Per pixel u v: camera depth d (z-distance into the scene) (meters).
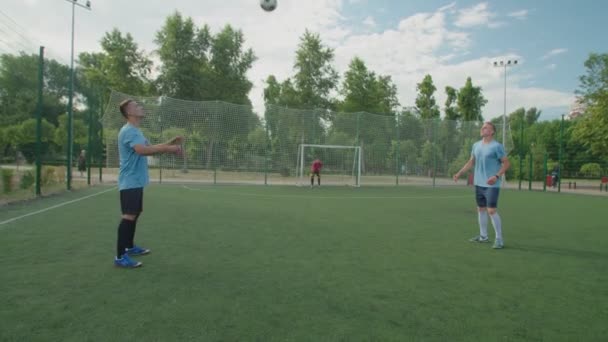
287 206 9.84
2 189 10.25
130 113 4.14
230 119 19.95
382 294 3.38
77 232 5.72
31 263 4.06
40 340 2.36
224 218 7.52
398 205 10.74
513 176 29.86
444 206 10.67
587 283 3.84
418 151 23.06
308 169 21.52
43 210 7.93
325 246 5.25
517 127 43.03
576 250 5.37
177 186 16.06
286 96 40.78
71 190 12.41
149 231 6.02
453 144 23.64
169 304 3.00
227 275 3.81
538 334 2.65
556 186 23.64
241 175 20.12
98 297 3.11
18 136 20.52
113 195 11.07
